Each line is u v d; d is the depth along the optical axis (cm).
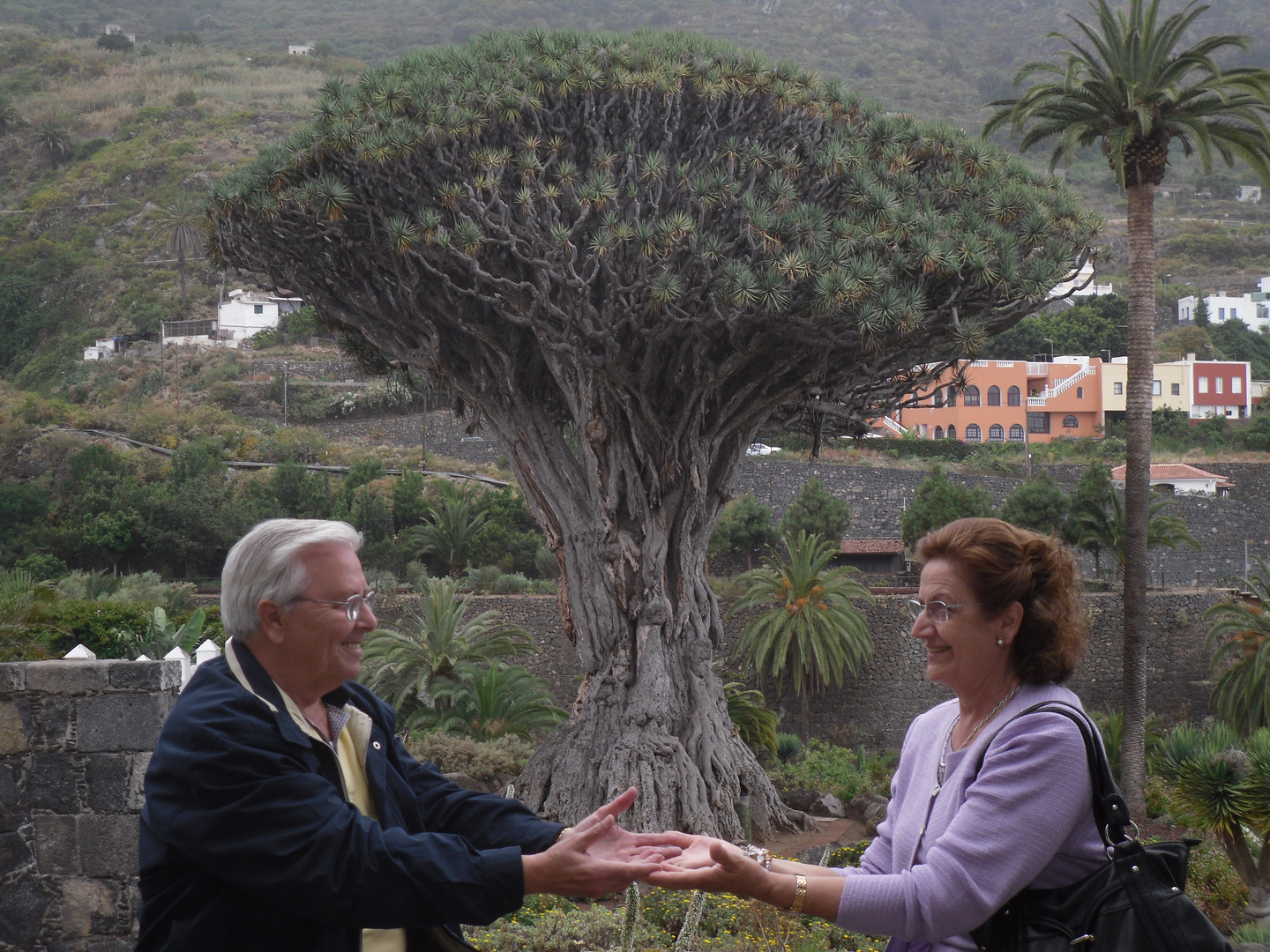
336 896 215
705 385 1577
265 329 8419
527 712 2147
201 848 217
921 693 3331
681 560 1702
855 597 3183
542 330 1542
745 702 2272
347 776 265
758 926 814
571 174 1469
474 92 1470
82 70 15138
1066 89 2236
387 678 2098
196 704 230
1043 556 252
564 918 858
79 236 10481
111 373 8075
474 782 1697
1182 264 11869
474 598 3297
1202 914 223
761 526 4519
